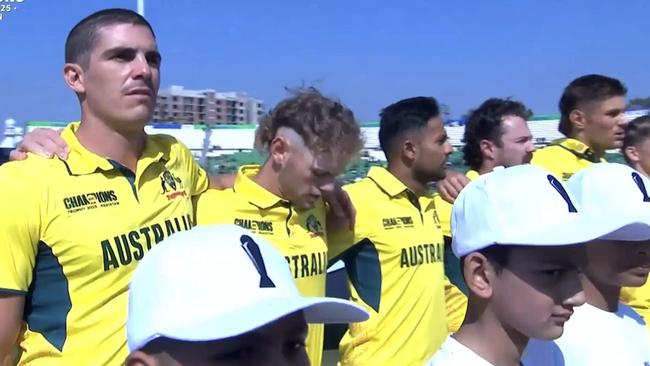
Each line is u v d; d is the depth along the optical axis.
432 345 3.93
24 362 2.57
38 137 2.69
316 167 3.15
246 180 3.28
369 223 3.81
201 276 1.48
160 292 1.50
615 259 2.67
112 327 2.58
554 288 2.15
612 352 2.64
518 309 2.16
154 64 2.82
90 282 2.58
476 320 2.25
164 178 2.90
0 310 2.46
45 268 2.56
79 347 2.55
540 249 2.13
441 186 4.41
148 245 2.71
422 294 3.89
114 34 2.67
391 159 4.16
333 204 3.58
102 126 2.72
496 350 2.21
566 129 5.15
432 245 4.01
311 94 3.21
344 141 3.17
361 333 3.81
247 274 1.50
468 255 2.25
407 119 4.07
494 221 2.18
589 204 2.77
